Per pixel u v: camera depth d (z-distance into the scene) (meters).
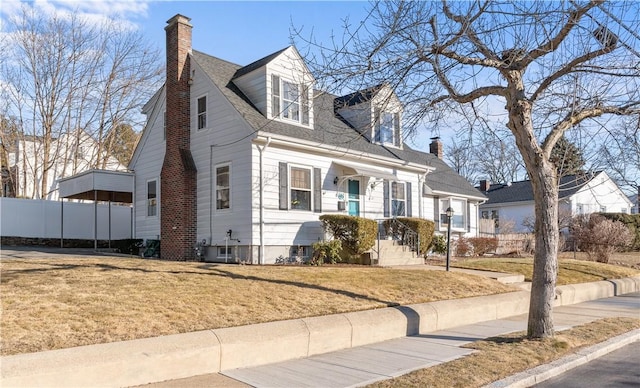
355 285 11.38
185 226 17.25
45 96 31.59
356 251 16.78
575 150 10.52
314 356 7.88
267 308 8.88
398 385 6.26
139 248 19.69
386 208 20.98
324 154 18.36
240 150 16.27
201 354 6.71
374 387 6.18
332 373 6.85
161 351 6.39
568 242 28.92
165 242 17.91
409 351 8.20
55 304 7.80
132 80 35.16
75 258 14.79
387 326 9.16
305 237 17.33
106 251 21.16
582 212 34.69
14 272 10.55
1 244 22.39
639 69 9.02
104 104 34.16
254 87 17.55
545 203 8.93
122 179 20.86
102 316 7.40
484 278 14.20
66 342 6.38
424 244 19.73
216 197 17.00
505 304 11.99
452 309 10.57
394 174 21.45
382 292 11.10
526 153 8.93
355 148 19.28
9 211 22.77
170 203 17.91
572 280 16.31
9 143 31.59
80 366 5.67
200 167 17.67
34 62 31.25
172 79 18.34
